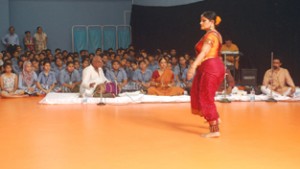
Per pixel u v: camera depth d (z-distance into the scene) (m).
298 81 9.20
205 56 4.71
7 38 13.84
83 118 6.11
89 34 15.09
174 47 13.05
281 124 5.45
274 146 4.23
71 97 8.30
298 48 9.05
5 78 9.48
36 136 4.83
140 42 14.52
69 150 4.13
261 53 10.16
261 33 10.11
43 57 11.66
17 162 3.73
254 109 6.92
